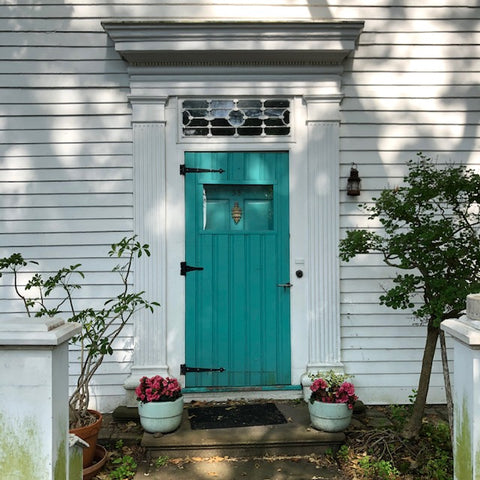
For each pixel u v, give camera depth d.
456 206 3.42
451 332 1.92
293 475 3.28
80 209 4.31
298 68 4.33
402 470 3.23
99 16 4.30
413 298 4.40
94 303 4.29
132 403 4.18
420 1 4.41
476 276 3.23
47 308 4.27
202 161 4.35
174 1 4.31
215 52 4.18
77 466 2.29
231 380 4.32
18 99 4.29
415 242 3.25
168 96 4.30
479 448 1.77
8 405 1.86
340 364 4.30
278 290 4.36
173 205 4.32
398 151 4.41
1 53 4.28
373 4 4.39
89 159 4.32
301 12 4.36
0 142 4.29
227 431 3.61
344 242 3.58
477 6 4.43
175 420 3.57
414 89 4.42
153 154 4.29
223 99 4.36
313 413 3.60
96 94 4.32
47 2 4.29
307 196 4.36
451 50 4.43
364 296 4.39
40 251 4.29
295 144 4.37
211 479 3.23
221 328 4.33
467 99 4.45
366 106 4.41
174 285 4.31
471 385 1.80
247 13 4.34
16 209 4.29
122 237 4.32
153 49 4.12
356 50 4.39
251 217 4.42
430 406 4.33
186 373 4.29
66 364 2.04
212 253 4.34
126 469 3.29
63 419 1.99
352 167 4.39
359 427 3.79
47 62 4.30
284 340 4.35
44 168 4.30
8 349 1.86
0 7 4.27
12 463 1.85
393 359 4.39
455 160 4.43
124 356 4.28
